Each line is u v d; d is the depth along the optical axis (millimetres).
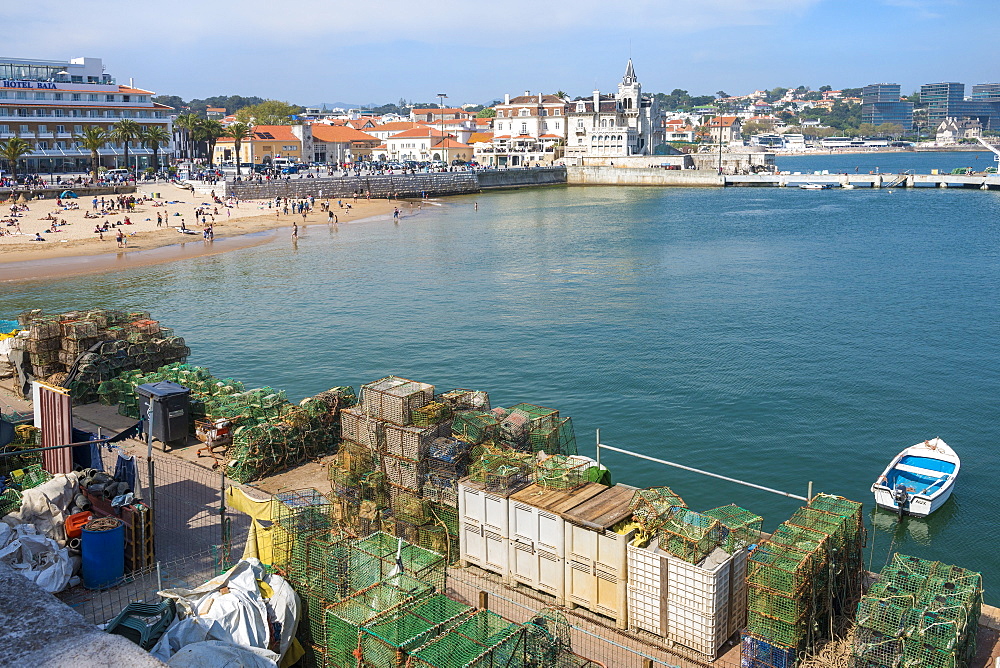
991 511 30297
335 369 47031
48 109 162000
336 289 72375
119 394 29594
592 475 19531
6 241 98125
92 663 3799
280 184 155500
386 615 14273
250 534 17281
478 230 119500
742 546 16703
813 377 45438
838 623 16812
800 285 74188
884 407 40750
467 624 13969
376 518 20219
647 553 16172
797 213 145375
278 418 26125
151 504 18328
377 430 21203
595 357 49219
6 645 3859
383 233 115812
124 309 63438
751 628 15602
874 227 123062
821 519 17422
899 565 17453
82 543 17047
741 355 49750
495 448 20469
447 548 19469
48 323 31875
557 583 17516
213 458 25422
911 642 14547
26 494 18328
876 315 61125
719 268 84312
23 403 30859
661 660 15641
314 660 15055
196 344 52781
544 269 83562
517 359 48906
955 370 46906
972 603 15961
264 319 60188
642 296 68625
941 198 174500
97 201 131250
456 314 61500
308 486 23438
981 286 73312
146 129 178000
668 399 41719
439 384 44250
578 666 13984
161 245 100938
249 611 13547
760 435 37094
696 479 32562
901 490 29719
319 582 15445
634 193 194625
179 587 17156
